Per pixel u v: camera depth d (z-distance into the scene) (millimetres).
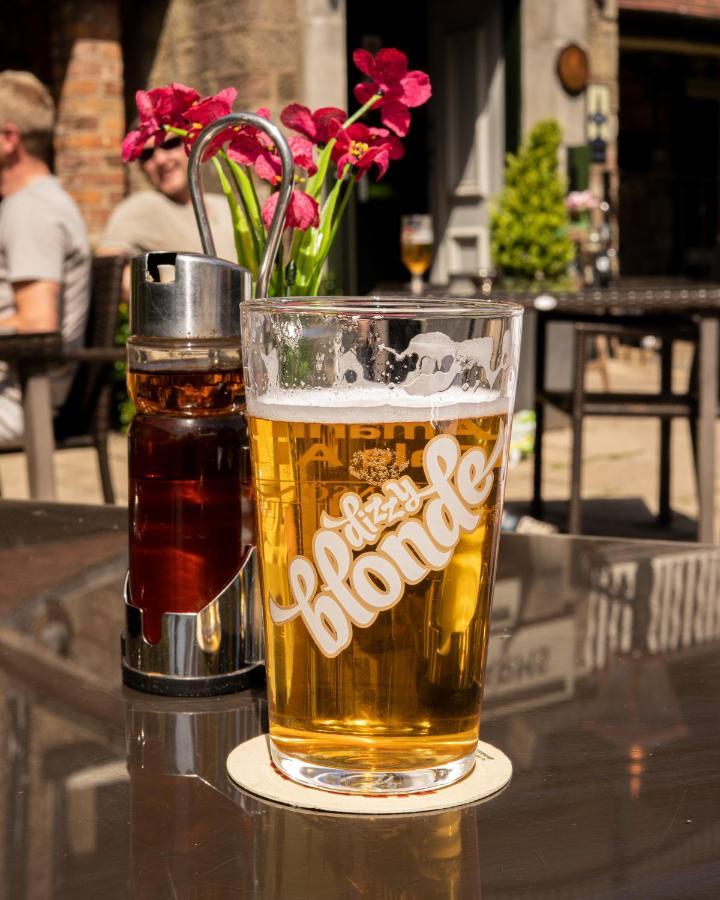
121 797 498
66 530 1127
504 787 508
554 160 6547
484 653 528
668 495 4293
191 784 513
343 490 495
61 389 3420
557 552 1029
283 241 775
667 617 813
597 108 8203
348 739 498
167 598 657
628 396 3668
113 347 3496
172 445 663
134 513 678
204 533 662
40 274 3428
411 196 8727
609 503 4719
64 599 875
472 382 502
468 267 8586
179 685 654
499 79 8133
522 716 609
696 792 499
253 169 802
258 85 6500
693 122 12945
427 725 501
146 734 585
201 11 6727
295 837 455
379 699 497
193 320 680
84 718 612
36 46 7203
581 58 8008
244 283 699
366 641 497
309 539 500
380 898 403
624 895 404
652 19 10672
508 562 990
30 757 550
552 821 469
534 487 4383
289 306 500
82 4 6812
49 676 691
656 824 465
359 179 828
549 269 6352
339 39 6672
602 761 540
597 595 876
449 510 500
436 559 499
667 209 12820
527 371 6070
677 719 601
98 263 3607
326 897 404
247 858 436
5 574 954
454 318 493
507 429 531
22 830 463
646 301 3436
